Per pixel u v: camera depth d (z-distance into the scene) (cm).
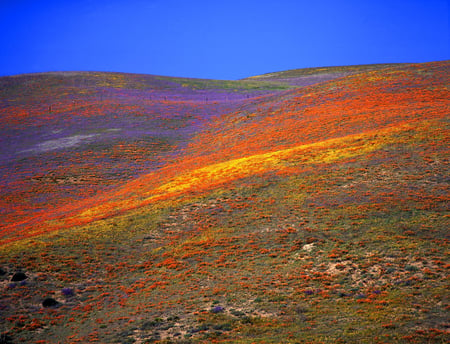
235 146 7150
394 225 3053
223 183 4694
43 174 6906
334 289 2388
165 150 8081
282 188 4216
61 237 3766
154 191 5144
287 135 6769
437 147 4272
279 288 2516
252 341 1803
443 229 2852
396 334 1673
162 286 2816
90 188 6362
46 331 2342
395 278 2372
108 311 2538
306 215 3547
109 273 3127
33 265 3155
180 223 3897
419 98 7094
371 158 4419
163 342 1945
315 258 2858
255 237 3362
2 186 6450
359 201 3566
